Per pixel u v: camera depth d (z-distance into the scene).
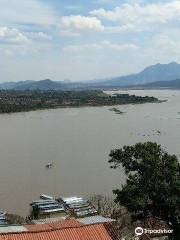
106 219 33.91
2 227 31.41
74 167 94.81
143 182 35.84
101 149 117.69
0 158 106.62
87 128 167.00
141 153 36.72
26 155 110.12
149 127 168.00
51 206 59.59
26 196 72.94
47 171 91.44
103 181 82.00
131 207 34.97
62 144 127.44
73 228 28.50
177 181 35.38
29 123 189.75
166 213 36.00
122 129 162.50
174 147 119.00
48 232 27.78
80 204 60.81
